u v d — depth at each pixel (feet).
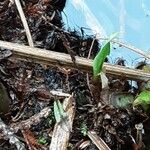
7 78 0.62
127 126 0.64
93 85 0.64
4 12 0.68
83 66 0.61
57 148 0.56
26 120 0.60
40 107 0.62
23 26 0.67
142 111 0.63
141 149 0.64
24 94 0.63
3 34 0.67
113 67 0.62
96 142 0.60
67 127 0.58
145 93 0.61
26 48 0.60
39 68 0.65
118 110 0.63
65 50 0.69
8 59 0.61
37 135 0.60
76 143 0.61
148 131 0.65
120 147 0.63
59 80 0.65
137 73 0.62
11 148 0.57
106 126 0.63
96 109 0.63
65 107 0.60
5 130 0.56
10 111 0.61
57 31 0.70
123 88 0.66
